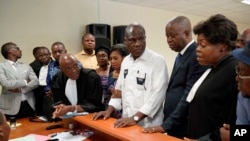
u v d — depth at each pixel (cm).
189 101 127
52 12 418
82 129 169
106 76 246
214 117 113
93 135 157
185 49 157
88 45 317
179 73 158
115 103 184
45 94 233
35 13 401
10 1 378
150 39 552
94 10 463
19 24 387
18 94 247
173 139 117
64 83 190
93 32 434
